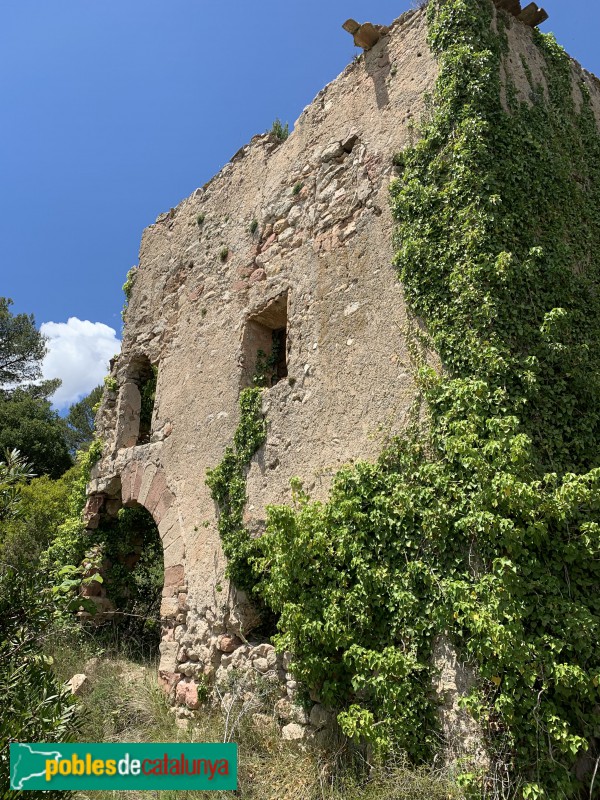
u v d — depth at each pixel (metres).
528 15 6.18
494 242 4.93
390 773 4.04
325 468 5.71
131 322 9.90
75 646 8.12
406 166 5.76
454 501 4.43
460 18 5.66
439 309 5.05
